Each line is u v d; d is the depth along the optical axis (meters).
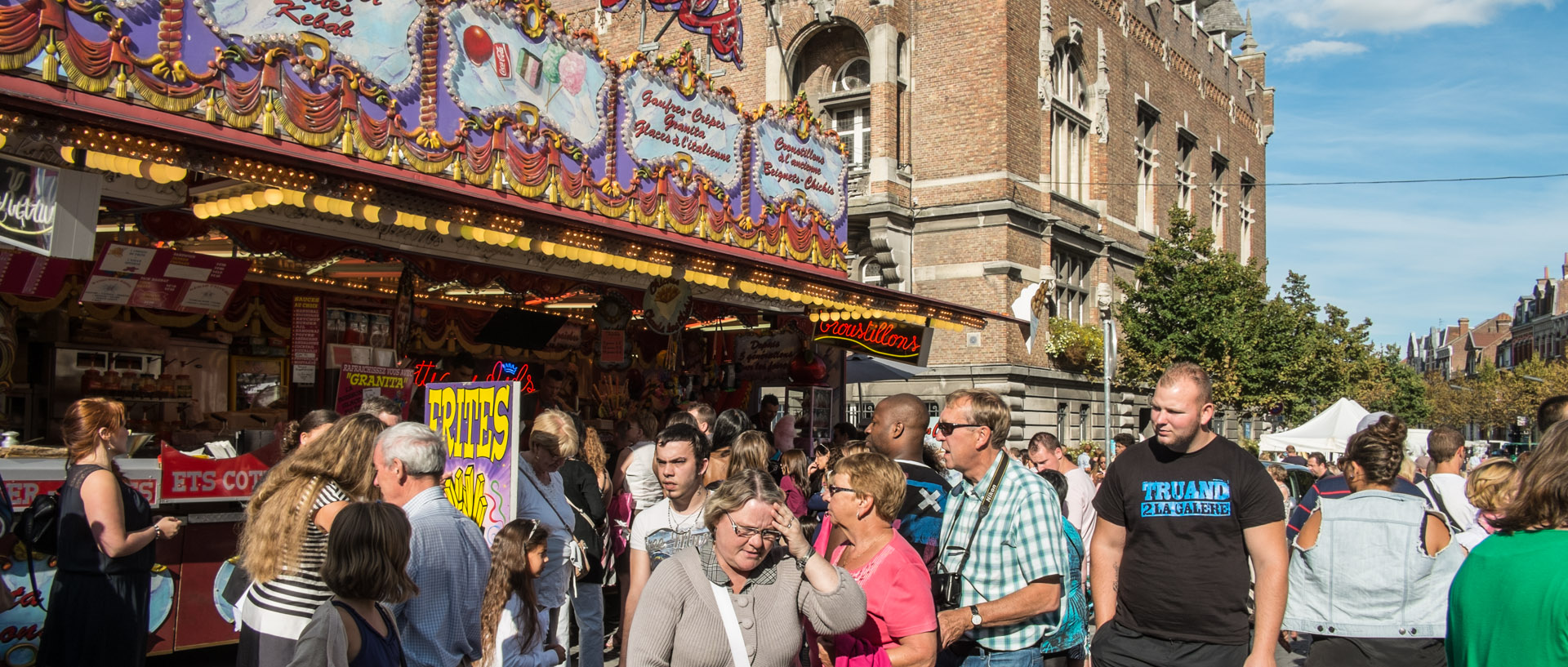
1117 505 5.05
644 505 8.78
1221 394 27.53
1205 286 27.66
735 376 16.38
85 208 6.49
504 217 8.64
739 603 4.10
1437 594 5.81
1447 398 83.38
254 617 4.55
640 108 11.62
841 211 15.48
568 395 13.82
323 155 8.28
